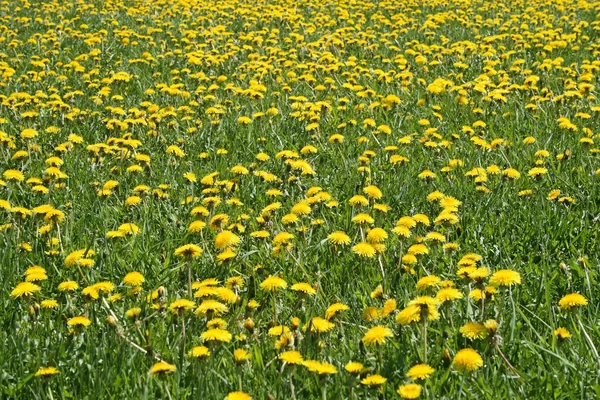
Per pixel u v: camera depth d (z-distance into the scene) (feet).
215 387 9.84
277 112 25.49
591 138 21.40
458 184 18.17
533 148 21.12
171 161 20.90
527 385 10.06
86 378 10.61
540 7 52.54
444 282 11.82
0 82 30.89
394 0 55.72
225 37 42.34
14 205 18.15
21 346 11.21
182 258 14.94
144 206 17.11
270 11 49.75
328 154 21.47
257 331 11.54
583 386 9.68
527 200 17.26
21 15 53.47
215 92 28.76
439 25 44.86
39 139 23.75
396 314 11.53
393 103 25.34
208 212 15.85
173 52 36.83
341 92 28.89
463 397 9.91
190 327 11.51
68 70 34.30
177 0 56.70
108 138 23.39
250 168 19.51
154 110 24.97
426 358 10.50
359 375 9.87
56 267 14.38
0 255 14.75
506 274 11.17
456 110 25.62
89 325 11.95
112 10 53.67
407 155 20.97
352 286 13.26
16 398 10.19
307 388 10.12
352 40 37.78
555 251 14.90
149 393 10.09
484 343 10.87
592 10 51.11
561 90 28.14
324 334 11.50
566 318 11.91
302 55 36.91
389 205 17.42
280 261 14.51
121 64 35.47
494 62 31.17
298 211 15.06
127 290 13.48
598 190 17.54
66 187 18.88
